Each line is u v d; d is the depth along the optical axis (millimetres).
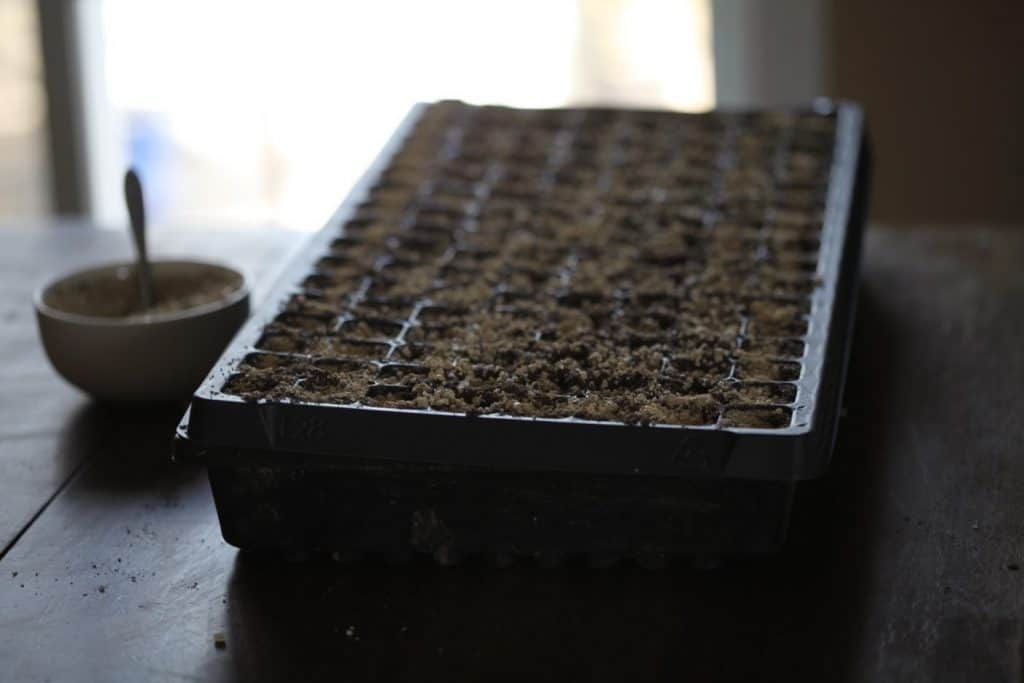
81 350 1058
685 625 894
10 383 1138
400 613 907
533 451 889
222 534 940
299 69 2631
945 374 1122
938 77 2109
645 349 995
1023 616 886
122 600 918
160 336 1056
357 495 919
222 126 2652
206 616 906
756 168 1262
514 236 1165
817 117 1347
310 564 944
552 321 1041
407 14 2627
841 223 1149
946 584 912
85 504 1000
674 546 914
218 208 2660
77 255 1366
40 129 2562
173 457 917
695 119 1356
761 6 2197
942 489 990
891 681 853
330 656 879
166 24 2609
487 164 1285
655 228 1174
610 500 904
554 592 919
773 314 1039
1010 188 2154
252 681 864
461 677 865
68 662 876
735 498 895
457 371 965
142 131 2645
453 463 894
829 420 927
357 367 979
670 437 882
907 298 1245
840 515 971
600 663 872
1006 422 1058
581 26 2586
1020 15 2039
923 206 2201
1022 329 1183
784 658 870
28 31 2531
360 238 1153
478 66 2623
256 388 935
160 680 864
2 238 1408
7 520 984
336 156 2645
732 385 951
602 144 1319
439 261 1125
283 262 1347
